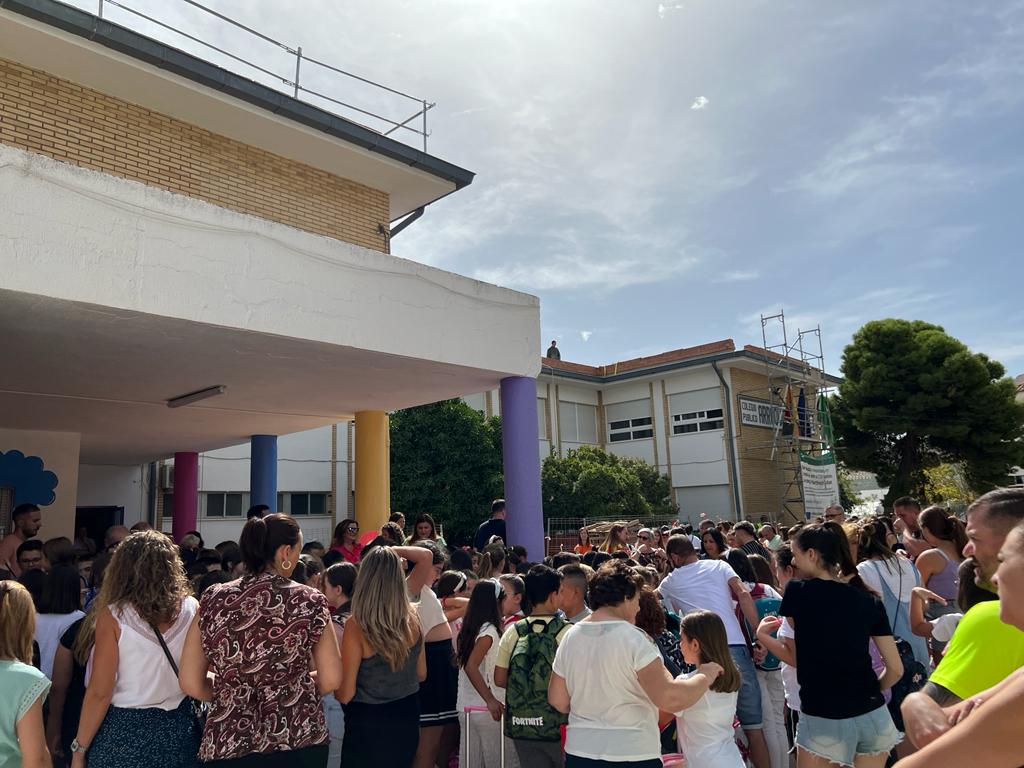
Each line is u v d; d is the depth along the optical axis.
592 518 23.84
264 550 3.46
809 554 3.97
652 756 3.39
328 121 10.13
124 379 9.06
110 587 3.37
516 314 9.56
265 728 3.20
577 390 31.95
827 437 27.33
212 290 6.66
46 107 8.67
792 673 4.75
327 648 3.40
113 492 18.80
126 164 9.21
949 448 27.78
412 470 22.30
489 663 5.06
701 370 29.88
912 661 5.08
